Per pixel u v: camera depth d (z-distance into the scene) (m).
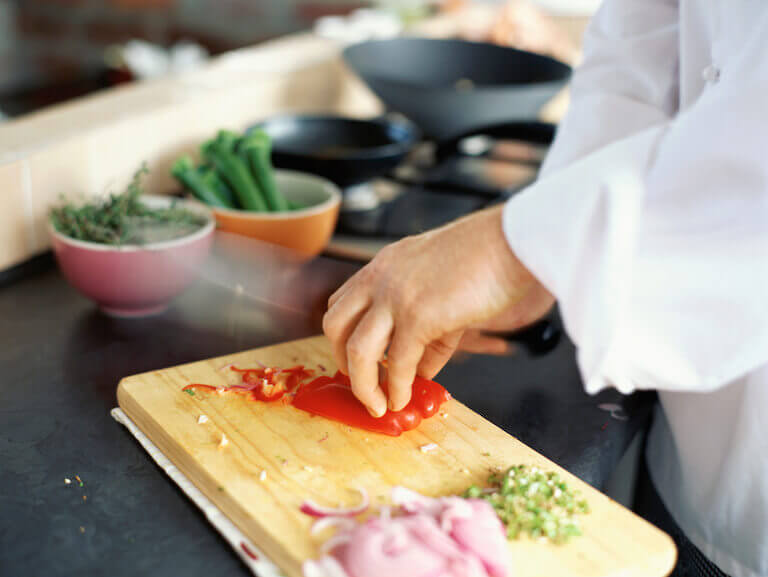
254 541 0.60
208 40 2.50
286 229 1.03
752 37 0.56
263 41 2.45
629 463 1.01
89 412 0.77
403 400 0.66
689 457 0.82
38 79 2.52
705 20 0.76
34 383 0.81
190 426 0.70
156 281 0.92
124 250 0.88
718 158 0.54
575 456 0.74
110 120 1.15
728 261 0.54
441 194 1.37
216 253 0.98
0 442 0.71
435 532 0.56
